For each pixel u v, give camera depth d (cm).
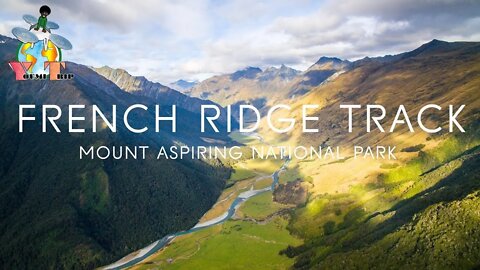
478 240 18500
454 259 18412
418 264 19262
